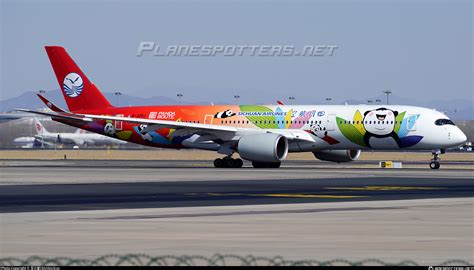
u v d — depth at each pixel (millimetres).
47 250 60094
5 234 69625
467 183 145625
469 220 81125
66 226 76000
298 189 130250
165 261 52938
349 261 53469
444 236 68625
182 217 84812
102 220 81750
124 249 60719
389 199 109125
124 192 123750
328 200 107750
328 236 68562
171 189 130625
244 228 74312
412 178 162375
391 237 67938
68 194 119812
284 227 75062
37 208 96500
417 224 77625
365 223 78500
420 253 58906
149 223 78688
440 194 118750
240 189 130500
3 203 104000
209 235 69188
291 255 57844
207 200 108250
